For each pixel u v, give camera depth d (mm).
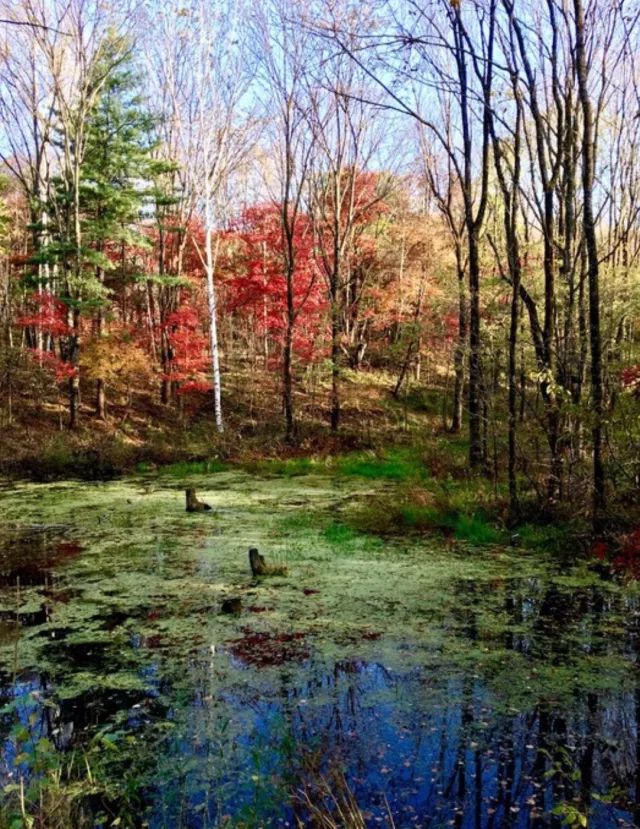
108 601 5945
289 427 18547
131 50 19297
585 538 7340
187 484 13164
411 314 24906
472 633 5086
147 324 23812
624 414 7012
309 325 21094
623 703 3992
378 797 3180
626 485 7508
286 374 18812
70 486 12984
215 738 3715
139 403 21422
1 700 4164
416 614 5508
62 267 18922
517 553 7418
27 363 21594
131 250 24000
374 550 7605
